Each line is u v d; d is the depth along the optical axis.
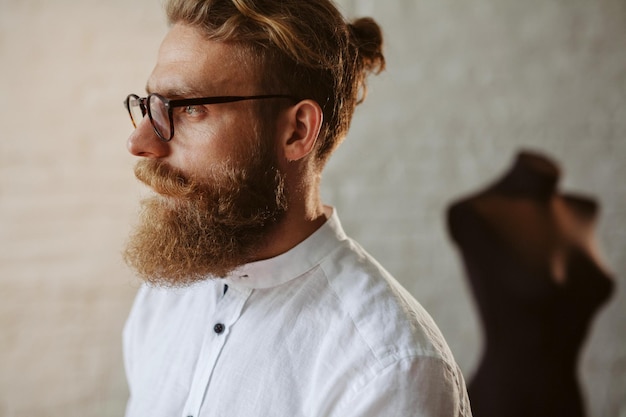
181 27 0.87
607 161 2.74
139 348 1.13
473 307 2.67
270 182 0.90
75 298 2.36
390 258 2.64
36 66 2.27
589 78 2.72
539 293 2.50
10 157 2.27
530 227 2.58
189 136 0.86
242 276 0.95
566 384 2.56
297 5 0.88
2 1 2.22
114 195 2.38
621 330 2.68
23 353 2.31
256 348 0.91
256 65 0.86
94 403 2.39
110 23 2.34
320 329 0.90
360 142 2.60
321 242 0.95
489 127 2.67
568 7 2.69
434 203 2.66
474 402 2.56
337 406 0.84
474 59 2.66
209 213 0.87
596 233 2.71
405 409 0.81
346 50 0.95
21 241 2.30
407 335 0.86
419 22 2.60
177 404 0.98
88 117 2.34
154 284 0.94
